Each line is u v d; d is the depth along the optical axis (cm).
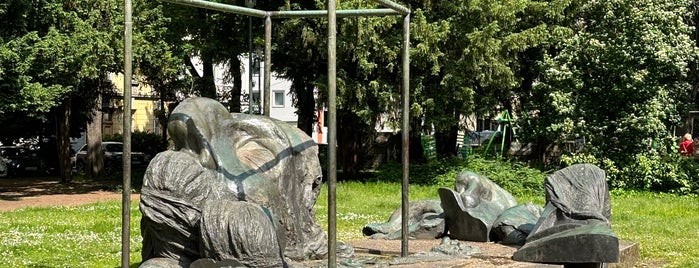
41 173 3328
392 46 2288
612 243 682
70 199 2177
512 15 2303
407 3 2306
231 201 596
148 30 2289
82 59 2158
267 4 2355
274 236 586
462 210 955
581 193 814
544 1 2458
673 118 2362
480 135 3472
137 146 3519
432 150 2856
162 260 597
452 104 2423
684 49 2244
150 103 4569
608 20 2288
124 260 559
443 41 2283
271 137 709
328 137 584
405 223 790
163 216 595
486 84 2334
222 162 644
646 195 2155
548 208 813
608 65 2258
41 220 1519
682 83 2420
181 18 2408
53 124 3322
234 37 2459
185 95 2772
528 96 2538
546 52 2456
